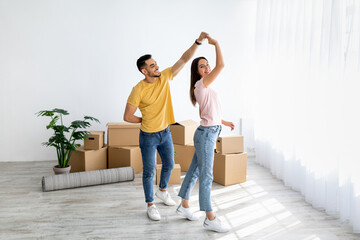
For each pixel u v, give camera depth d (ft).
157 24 14.67
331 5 8.54
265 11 13.19
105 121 14.84
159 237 7.54
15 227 7.95
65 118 14.49
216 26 15.08
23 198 9.89
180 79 15.20
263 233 7.77
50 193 10.36
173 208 9.23
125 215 8.73
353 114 7.56
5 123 14.11
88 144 12.44
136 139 12.86
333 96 8.36
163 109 8.17
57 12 13.85
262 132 13.61
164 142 8.45
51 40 13.97
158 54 14.85
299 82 10.36
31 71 13.99
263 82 13.38
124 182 11.59
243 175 11.61
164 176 9.17
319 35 9.23
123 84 14.76
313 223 8.30
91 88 14.55
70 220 8.38
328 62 8.41
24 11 13.62
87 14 14.10
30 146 14.39
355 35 7.50
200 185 7.74
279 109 11.85
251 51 15.30
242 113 15.58
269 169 13.35
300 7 10.37
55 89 14.29
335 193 8.62
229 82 15.47
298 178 10.64
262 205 9.51
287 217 8.66
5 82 13.88
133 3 14.38
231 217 8.68
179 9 14.76
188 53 8.32
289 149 10.98
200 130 7.70
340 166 8.08
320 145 8.95
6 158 14.30
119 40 14.48
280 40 11.75
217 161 11.46
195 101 8.20
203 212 8.95
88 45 14.28
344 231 7.85
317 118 9.04
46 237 7.47
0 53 13.69
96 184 11.12
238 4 15.12
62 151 11.75
